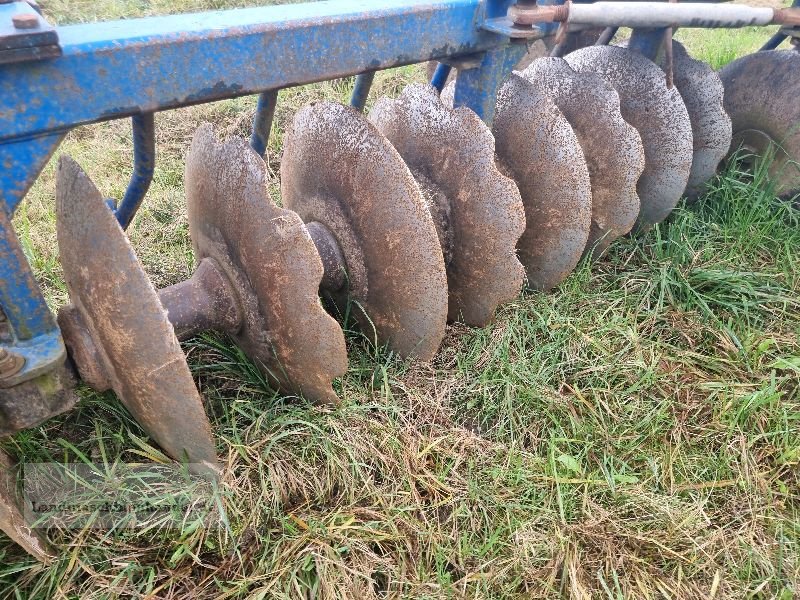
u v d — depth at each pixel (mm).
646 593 1837
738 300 2842
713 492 2131
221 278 2105
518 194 2244
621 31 6078
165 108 1666
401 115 2498
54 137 1537
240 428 2172
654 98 2930
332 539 1885
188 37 1604
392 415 2238
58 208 1596
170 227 3193
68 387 1753
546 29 2574
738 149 3537
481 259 2385
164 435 1825
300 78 1846
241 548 1877
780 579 1886
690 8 2393
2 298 1581
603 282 2969
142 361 1644
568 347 2559
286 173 2510
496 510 2016
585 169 2504
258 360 2205
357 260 2289
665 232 3234
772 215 3303
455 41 2154
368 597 1786
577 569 1879
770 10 2646
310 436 2098
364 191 2152
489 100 2432
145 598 1729
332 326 1934
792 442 2252
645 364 2510
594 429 2264
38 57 1389
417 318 2270
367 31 1907
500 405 2314
